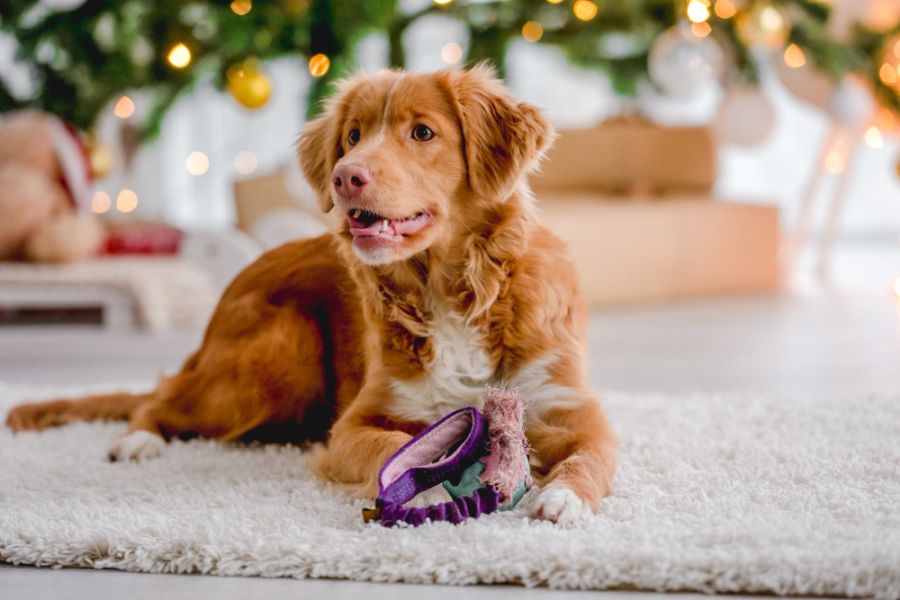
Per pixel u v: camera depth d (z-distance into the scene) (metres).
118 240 6.04
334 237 3.12
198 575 2.11
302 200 5.24
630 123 7.09
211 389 3.07
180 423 3.10
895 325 5.31
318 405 3.10
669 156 6.99
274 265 3.23
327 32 4.86
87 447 3.05
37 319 5.82
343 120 2.83
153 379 4.28
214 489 2.59
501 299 2.67
